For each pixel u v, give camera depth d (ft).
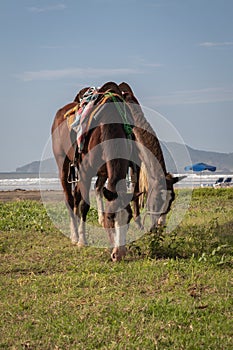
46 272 28.71
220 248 29.71
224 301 22.03
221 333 18.90
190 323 19.86
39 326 20.33
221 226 40.63
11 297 24.04
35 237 39.14
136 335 18.93
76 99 38.55
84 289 24.95
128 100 34.83
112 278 26.27
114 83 33.30
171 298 22.71
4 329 20.17
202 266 27.71
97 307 21.98
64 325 20.20
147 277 26.11
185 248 32.09
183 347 17.95
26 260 31.42
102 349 18.04
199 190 76.28
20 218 47.29
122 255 29.60
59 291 24.76
